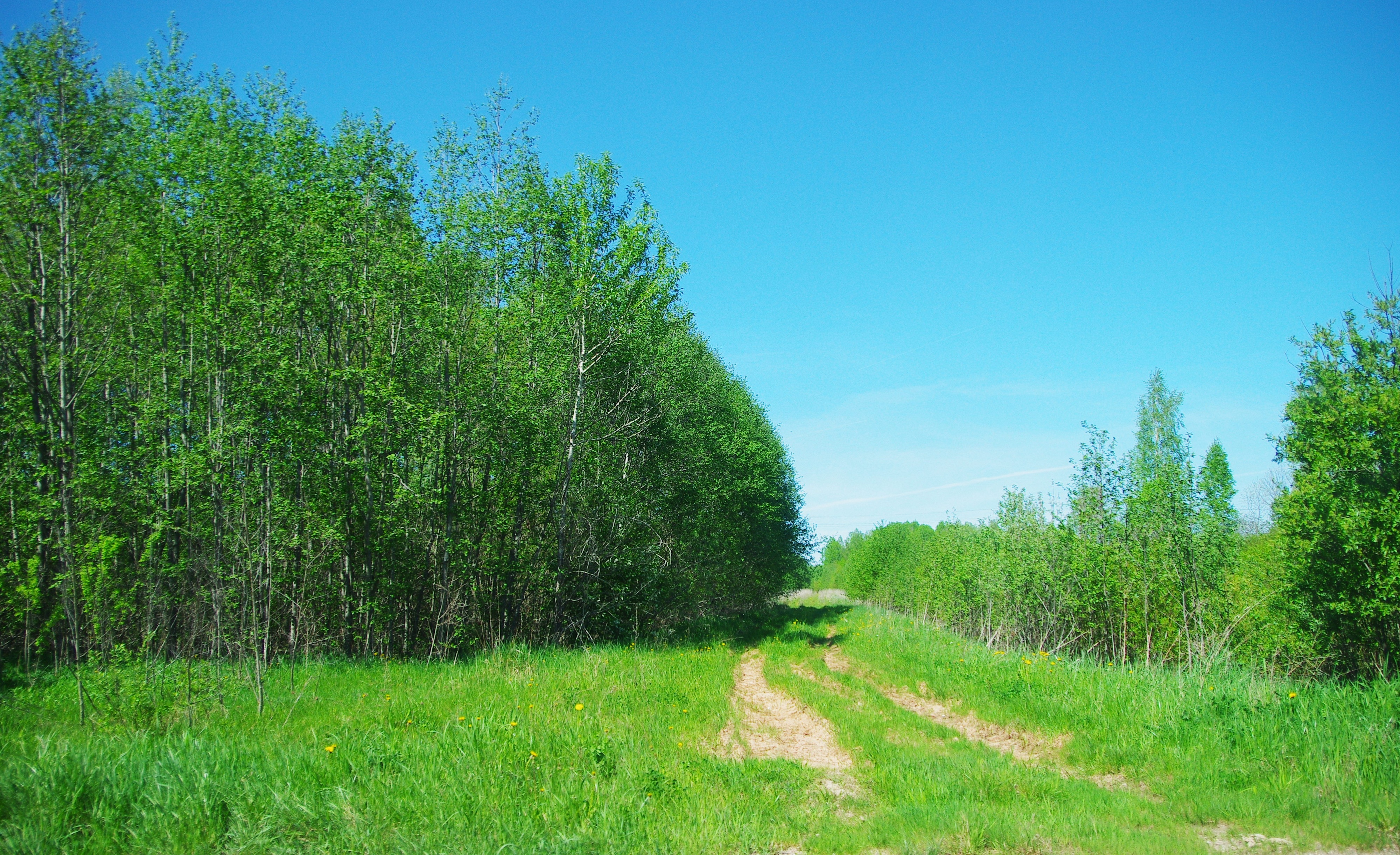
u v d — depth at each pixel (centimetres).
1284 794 651
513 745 756
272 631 1570
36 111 1455
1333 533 1248
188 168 1477
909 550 4059
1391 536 1165
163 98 1554
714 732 977
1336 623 1312
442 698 1063
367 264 1683
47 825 535
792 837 593
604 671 1353
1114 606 1576
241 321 1477
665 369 2367
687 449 2453
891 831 587
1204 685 963
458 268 1778
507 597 1989
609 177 1912
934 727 1028
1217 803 649
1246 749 771
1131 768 800
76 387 1549
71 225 1497
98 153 1504
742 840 568
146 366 1548
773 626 2964
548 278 1881
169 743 720
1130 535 1498
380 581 1730
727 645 2109
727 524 2892
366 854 516
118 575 1076
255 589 1159
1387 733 712
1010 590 1870
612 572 2106
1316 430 1257
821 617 3484
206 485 1321
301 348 1636
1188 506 1437
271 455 1415
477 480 2020
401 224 1752
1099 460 1556
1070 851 547
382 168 1714
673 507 2453
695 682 1334
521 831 553
